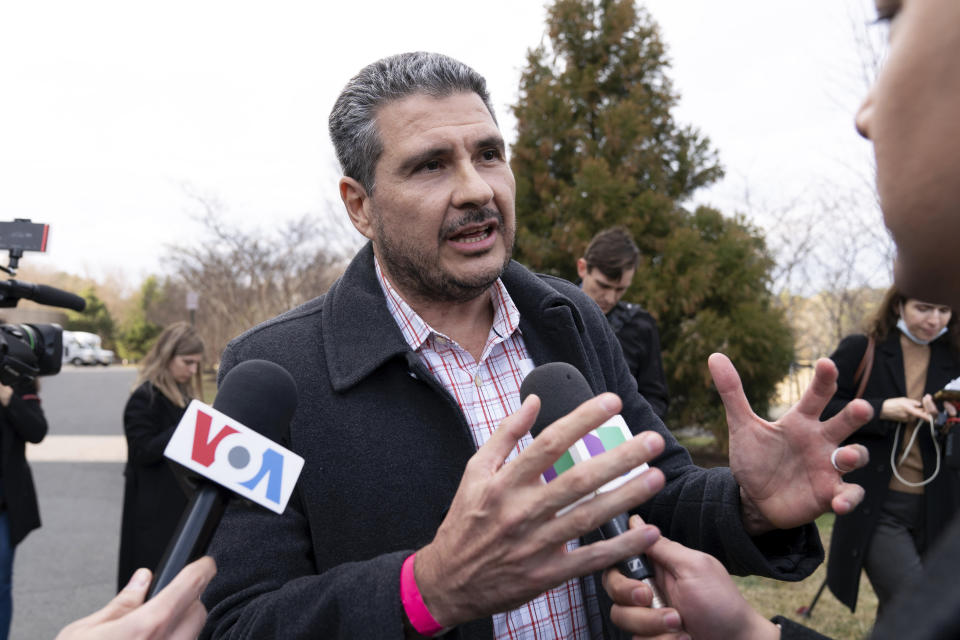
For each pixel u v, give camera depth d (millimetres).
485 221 1351
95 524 6879
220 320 20844
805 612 3986
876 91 553
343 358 1368
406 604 984
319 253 17750
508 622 1322
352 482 1300
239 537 1257
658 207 9164
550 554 880
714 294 8938
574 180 9586
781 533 1224
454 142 1331
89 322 50281
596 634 1396
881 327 3197
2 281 2309
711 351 8672
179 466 956
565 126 9875
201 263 17344
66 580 5289
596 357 1577
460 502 920
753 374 8758
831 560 3145
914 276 572
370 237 1520
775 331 8750
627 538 885
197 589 881
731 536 1211
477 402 1459
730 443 1175
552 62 10430
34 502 3570
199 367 3906
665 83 10523
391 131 1356
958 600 395
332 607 1049
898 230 546
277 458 1018
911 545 2945
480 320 1554
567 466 1002
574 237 8844
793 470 1143
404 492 1299
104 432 14461
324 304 1503
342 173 1520
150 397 3668
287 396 1111
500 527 866
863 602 4262
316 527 1294
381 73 1396
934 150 503
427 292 1438
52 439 13219
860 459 1074
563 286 1744
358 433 1323
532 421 933
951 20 490
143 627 813
